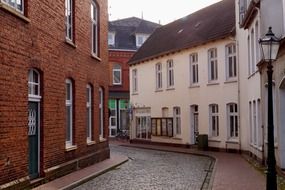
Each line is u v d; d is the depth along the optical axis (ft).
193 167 71.56
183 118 115.96
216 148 102.58
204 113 107.34
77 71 62.59
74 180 51.83
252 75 80.74
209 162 80.12
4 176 40.11
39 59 48.24
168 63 123.95
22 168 43.78
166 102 123.75
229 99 99.04
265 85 65.57
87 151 67.72
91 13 72.69
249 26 81.66
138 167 71.46
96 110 73.61
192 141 113.70
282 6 57.98
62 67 55.93
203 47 107.96
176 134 120.16
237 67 95.50
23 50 44.21
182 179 56.65
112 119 171.53
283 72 52.42
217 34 102.17
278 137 57.16
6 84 40.65
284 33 53.88
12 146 41.70
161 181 54.70
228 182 52.08
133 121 143.54
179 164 76.54
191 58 113.70
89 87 71.20
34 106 48.88
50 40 51.70
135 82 143.33
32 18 46.34
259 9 66.90
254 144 80.48
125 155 94.07
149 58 130.82
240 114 94.48
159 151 109.29
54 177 52.49
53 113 52.70
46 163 50.49
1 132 39.70
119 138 160.25
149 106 133.08
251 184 50.37
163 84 125.49
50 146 51.67
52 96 52.37
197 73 111.24
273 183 36.09
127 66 173.68
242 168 66.74
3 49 40.11
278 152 57.57
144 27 179.83
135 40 178.40
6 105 40.63
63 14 56.39
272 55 37.32
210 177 58.18
